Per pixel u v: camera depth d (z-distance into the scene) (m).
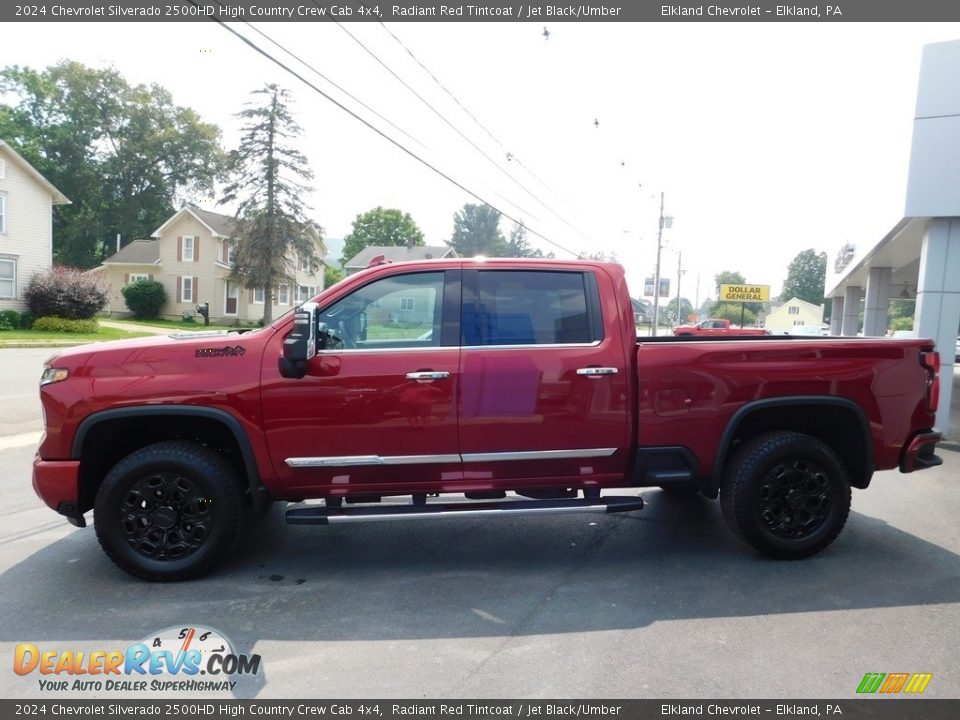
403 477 4.29
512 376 4.23
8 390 12.73
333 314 4.28
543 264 4.43
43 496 4.12
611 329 4.38
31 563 4.53
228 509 4.19
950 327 9.70
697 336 5.49
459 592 4.08
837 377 4.50
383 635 3.52
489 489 4.37
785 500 4.51
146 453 4.13
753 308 89.56
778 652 3.33
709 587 4.14
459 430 4.21
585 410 4.30
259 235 40.34
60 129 56.69
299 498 4.34
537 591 4.09
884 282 17.61
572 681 3.07
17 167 30.30
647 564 4.55
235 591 4.09
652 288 45.50
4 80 55.72
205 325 42.53
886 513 5.75
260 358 4.15
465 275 4.38
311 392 4.14
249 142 40.28
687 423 4.40
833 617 3.72
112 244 61.97
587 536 5.14
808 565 4.51
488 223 93.81
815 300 91.75
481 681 3.08
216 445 4.57
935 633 3.53
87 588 4.12
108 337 29.25
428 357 4.21
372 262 4.51
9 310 29.66
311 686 3.04
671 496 6.26
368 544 4.97
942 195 9.43
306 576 4.34
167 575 4.18
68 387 4.09
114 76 58.53
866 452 4.58
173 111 61.47
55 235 58.94
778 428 4.75
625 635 3.51
